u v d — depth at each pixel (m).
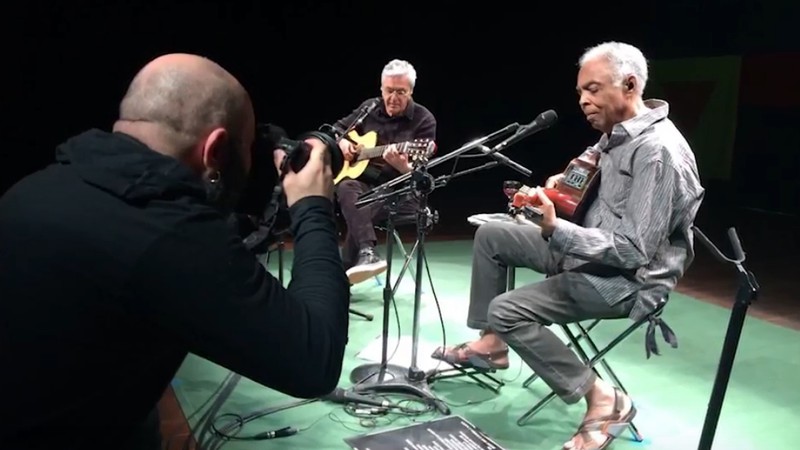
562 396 2.11
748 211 6.50
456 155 2.24
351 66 6.93
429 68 7.16
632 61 2.06
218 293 0.80
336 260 0.95
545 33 7.12
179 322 0.80
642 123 2.05
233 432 2.16
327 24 6.70
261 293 0.83
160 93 0.87
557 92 7.34
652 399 2.52
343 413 2.32
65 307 0.80
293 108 6.88
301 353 0.83
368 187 3.39
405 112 3.48
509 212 2.15
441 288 3.74
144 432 1.06
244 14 6.39
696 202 2.06
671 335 2.05
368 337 3.01
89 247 0.79
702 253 4.88
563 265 2.21
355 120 3.29
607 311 2.08
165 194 0.82
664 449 2.17
